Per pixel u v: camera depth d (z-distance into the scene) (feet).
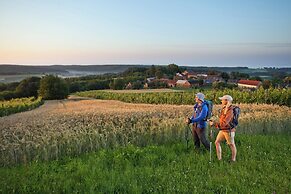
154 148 32.91
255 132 45.24
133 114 61.82
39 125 46.44
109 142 35.55
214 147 33.60
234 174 23.97
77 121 50.90
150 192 20.75
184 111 69.31
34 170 27.07
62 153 32.60
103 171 25.49
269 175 23.53
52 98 293.02
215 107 80.64
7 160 30.04
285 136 42.37
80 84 393.50
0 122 58.70
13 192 21.07
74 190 21.53
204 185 21.72
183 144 35.19
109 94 252.21
